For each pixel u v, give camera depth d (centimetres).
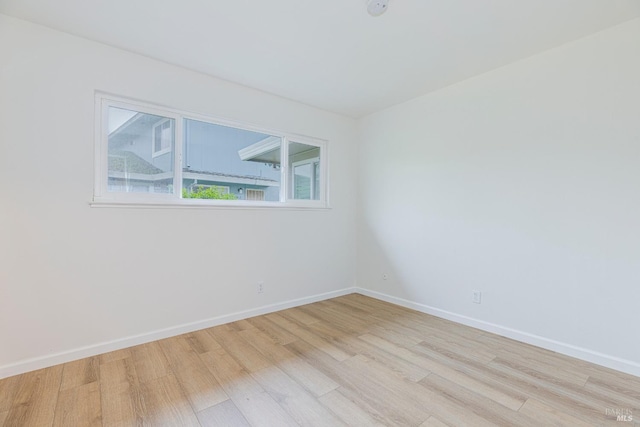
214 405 164
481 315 271
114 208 226
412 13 188
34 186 198
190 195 270
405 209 336
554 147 227
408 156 333
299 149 347
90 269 217
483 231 269
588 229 213
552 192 229
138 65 236
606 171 205
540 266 235
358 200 395
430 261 312
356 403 166
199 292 266
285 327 274
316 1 177
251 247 300
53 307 204
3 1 175
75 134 211
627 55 197
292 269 334
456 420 153
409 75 272
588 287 213
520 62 245
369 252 380
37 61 199
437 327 275
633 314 195
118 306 228
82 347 214
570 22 196
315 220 354
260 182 316
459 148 287
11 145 191
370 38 215
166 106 251
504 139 255
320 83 289
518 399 169
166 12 187
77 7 182
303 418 154
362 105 346
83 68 214
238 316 291
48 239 202
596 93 209
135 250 235
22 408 160
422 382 186
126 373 194
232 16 191
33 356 197
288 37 214
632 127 196
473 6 181
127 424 149
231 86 285
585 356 213
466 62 249
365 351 227
